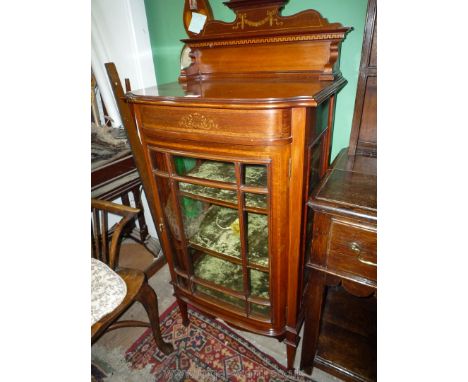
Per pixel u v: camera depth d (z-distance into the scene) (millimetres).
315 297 828
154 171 868
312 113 675
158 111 748
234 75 991
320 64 859
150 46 1306
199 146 734
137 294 965
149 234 1787
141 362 1125
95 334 834
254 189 725
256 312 963
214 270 1051
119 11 1210
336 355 954
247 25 924
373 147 893
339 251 703
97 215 1058
